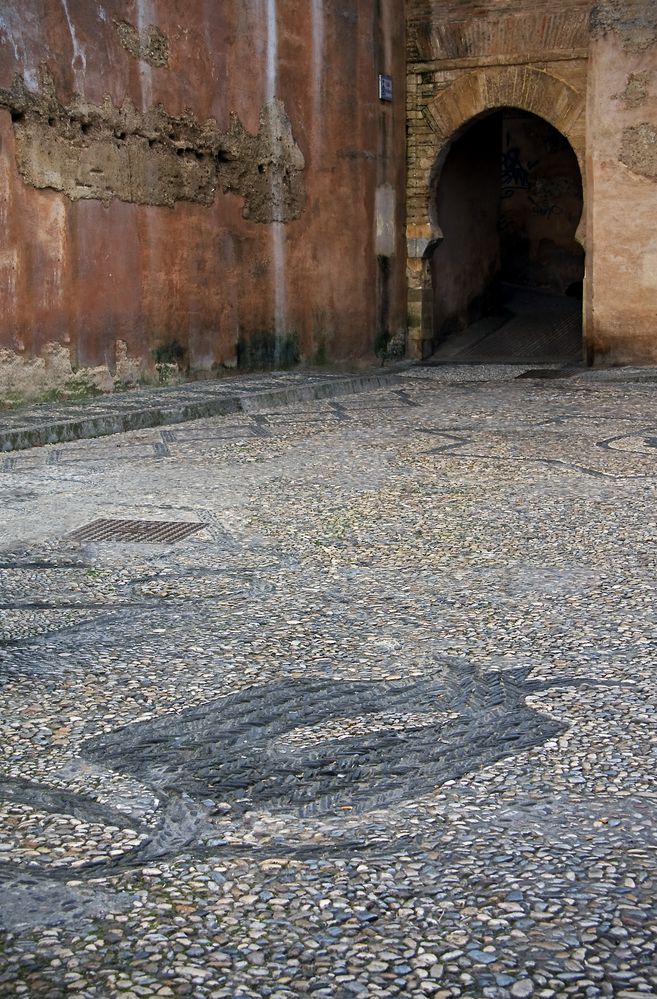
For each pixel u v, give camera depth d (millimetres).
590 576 5234
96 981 2312
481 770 3250
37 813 3039
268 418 10906
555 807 3018
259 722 3625
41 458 8734
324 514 6656
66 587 5230
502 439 9258
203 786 3189
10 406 10797
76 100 11328
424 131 16469
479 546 5859
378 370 15547
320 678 4004
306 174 14734
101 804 3090
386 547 5883
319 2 14602
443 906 2559
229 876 2709
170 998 2256
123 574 5441
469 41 16062
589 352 15438
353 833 2908
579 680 3910
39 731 3576
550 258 20312
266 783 3201
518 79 15930
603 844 2820
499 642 4340
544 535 6055
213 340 13547
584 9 15461
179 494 7270
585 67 15562
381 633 4496
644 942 2414
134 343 12344
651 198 14859
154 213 12523
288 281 14609
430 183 16531
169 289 12812
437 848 2818
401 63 16266
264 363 14383
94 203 11672
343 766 3299
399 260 16500
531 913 2523
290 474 7895
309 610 4824
